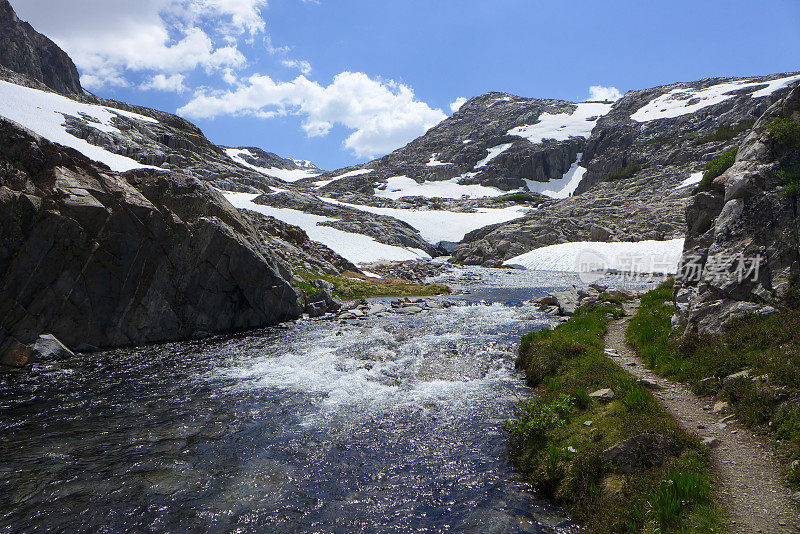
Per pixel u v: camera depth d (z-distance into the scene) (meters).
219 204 32.22
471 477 10.99
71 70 184.38
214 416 14.91
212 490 10.61
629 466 9.64
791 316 13.16
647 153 159.62
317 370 19.92
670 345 16.31
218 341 26.03
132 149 98.69
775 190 16.05
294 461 11.95
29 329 21.69
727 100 170.00
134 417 14.84
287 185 142.50
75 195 23.77
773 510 7.66
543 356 18.00
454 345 24.00
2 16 158.50
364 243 82.62
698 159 134.12
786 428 9.68
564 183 184.50
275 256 35.75
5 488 10.59
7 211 21.42
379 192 186.62
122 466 11.66
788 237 14.85
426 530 9.10
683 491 8.12
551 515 9.40
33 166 23.91
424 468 11.49
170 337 26.80
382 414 14.89
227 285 29.61
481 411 14.96
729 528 7.25
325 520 9.52
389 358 21.66
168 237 26.73
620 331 21.98
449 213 127.81
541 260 78.44
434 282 61.28
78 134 92.75
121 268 24.83
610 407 12.29
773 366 11.62
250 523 9.42
